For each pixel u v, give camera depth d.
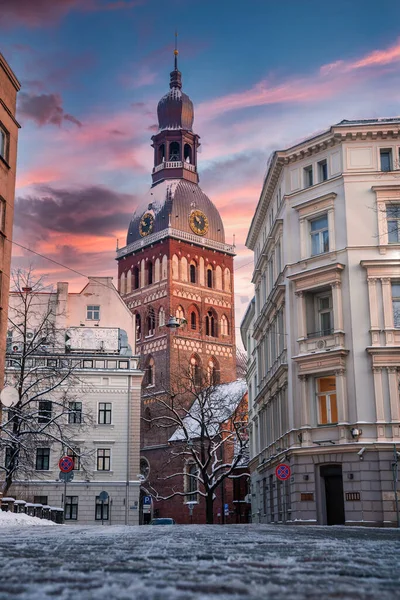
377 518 39.47
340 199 44.38
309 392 43.53
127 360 70.12
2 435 48.91
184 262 121.06
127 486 66.50
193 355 118.06
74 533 19.78
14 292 53.19
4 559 9.49
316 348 43.53
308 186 46.78
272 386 52.12
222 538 16.73
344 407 41.50
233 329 125.00
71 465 44.91
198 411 70.88
